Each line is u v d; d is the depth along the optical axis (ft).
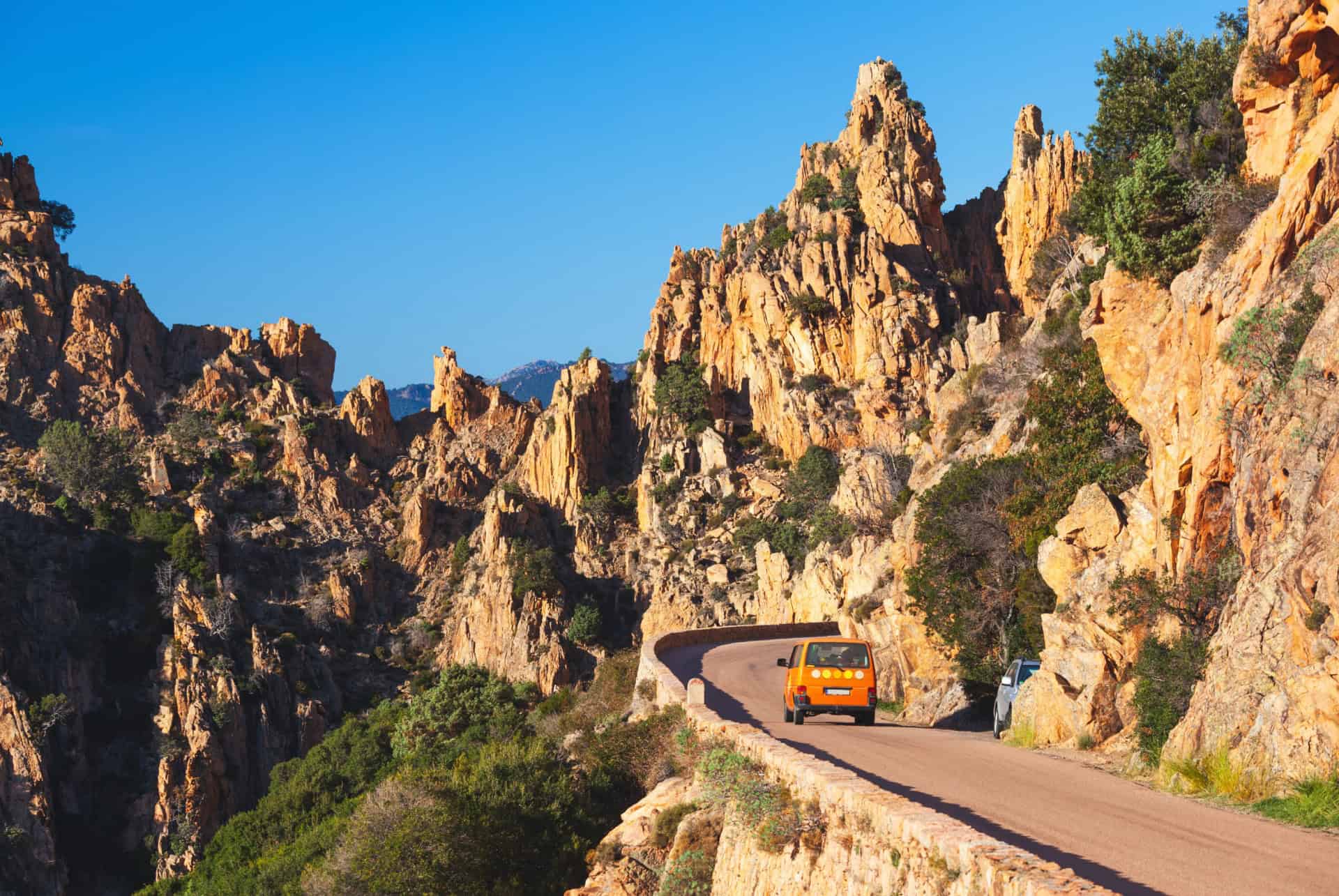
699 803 74.59
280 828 232.94
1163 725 62.03
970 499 126.82
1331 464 53.26
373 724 340.80
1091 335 102.12
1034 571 111.55
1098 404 112.27
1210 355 72.23
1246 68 82.38
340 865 116.37
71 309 645.92
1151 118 152.05
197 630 478.59
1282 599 54.65
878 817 43.78
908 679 139.13
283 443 627.46
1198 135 101.24
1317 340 59.72
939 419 217.36
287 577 545.44
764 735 69.56
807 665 94.38
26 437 588.91
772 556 405.59
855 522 307.37
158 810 411.34
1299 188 68.64
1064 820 46.50
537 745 128.67
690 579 474.08
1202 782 53.72
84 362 633.61
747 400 543.39
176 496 574.15
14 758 407.44
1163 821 46.50
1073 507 88.48
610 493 543.39
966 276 530.27
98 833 408.67
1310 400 58.44
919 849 39.73
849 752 69.72
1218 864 38.86
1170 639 69.62
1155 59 159.53
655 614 465.06
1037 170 528.22
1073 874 33.53
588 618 463.42
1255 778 51.11
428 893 111.34
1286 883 36.29
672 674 124.67
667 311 591.37
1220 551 69.41
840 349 515.09
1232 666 55.83
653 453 541.75
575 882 107.96
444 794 117.60
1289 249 68.80
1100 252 188.85
